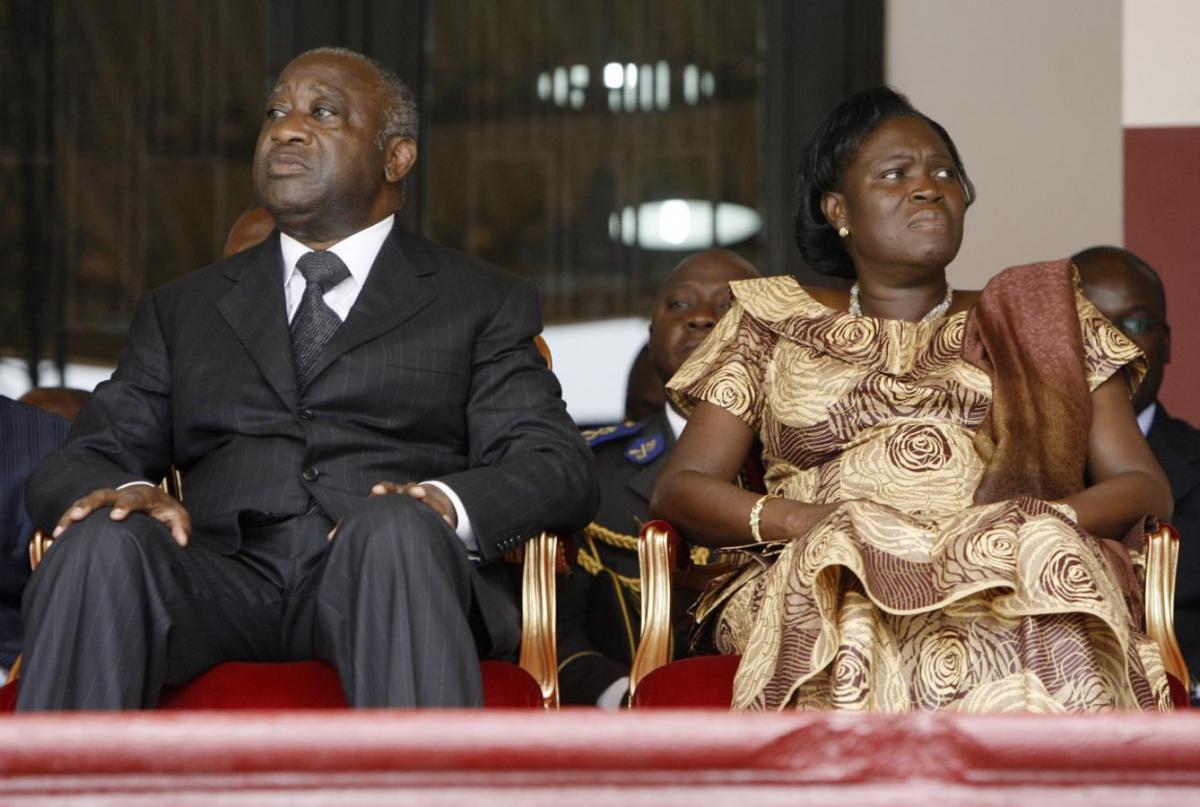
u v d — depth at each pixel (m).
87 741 2.94
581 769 3.00
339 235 6.09
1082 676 4.82
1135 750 2.97
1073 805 2.98
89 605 4.71
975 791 2.99
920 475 5.82
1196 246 11.15
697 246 11.49
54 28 11.45
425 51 11.50
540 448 5.70
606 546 7.29
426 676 4.66
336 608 4.88
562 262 11.53
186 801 2.95
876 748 3.01
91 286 11.43
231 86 11.45
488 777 2.98
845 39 11.40
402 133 6.20
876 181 6.23
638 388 8.75
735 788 3.01
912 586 4.95
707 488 5.84
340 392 5.76
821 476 5.95
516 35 11.55
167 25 11.47
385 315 5.89
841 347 6.11
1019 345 5.93
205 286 6.09
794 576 5.13
